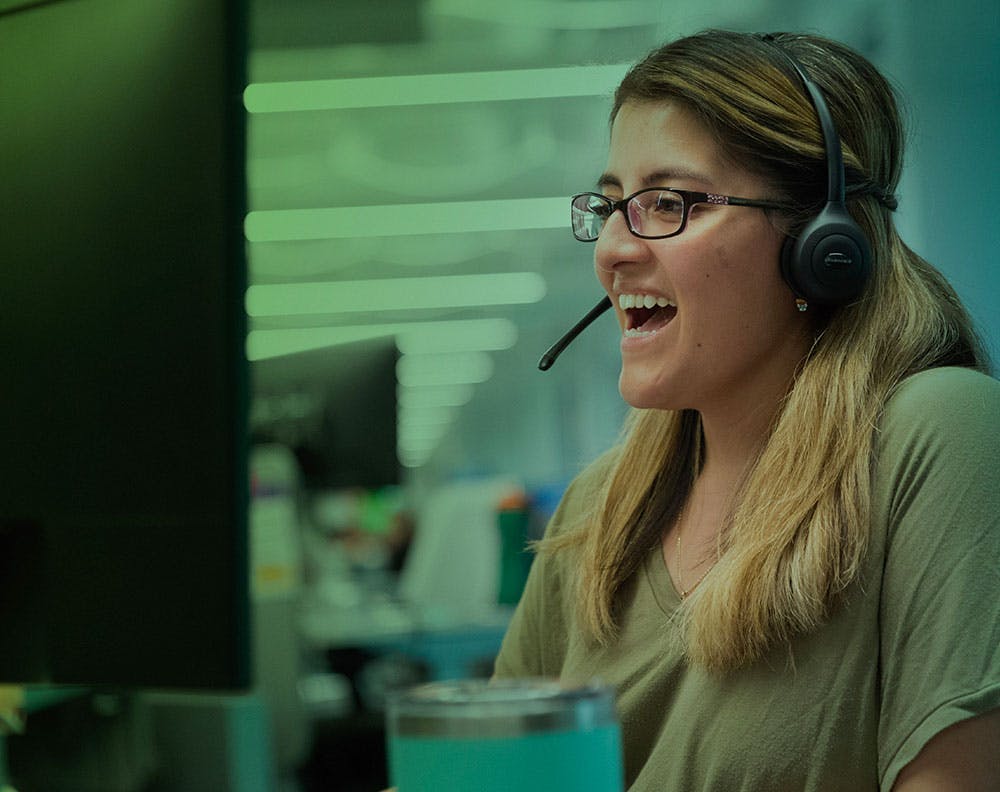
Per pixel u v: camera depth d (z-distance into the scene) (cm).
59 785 227
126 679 151
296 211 1377
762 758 150
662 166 166
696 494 179
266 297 1806
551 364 192
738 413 173
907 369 164
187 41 148
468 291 1809
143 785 238
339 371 456
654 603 173
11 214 157
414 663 587
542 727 83
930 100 652
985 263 623
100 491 152
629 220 168
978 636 141
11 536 158
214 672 146
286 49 970
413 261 1625
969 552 145
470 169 1252
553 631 192
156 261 149
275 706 429
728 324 164
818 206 165
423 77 1034
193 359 147
